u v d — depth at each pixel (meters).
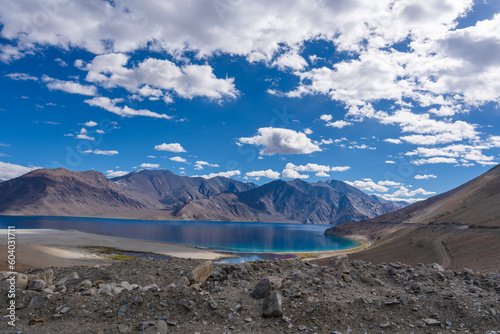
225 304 12.75
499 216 91.19
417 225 144.50
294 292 13.87
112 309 12.18
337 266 18.81
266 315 12.08
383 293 14.72
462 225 100.69
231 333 10.70
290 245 193.50
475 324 11.91
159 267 20.23
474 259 59.53
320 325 11.56
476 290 15.24
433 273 17.84
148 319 11.50
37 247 67.25
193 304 12.40
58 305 12.65
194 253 116.94
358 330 11.41
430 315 12.55
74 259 66.06
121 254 97.38
